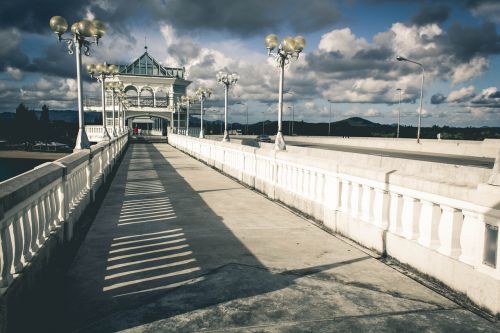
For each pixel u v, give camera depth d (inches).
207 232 253.3
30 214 157.2
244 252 211.6
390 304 147.9
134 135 2546.8
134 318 133.0
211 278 171.2
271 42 434.9
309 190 311.7
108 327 126.6
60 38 366.6
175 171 641.6
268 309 140.9
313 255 209.0
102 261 193.3
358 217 237.5
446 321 135.1
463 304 149.6
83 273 176.4
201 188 451.2
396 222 202.1
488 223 142.6
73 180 263.0
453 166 585.3
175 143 1567.4
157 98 2335.1
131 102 2331.4
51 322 130.2
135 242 227.9
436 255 169.6
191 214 308.8
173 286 161.6
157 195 397.7
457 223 163.2
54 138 4323.3
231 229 262.7
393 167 750.5
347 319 134.5
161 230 256.5
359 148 1633.9
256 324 129.5
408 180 188.9
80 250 211.3
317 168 288.5
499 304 137.3
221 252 211.0
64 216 215.6
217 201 370.0
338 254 211.8
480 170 530.6
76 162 254.4
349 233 244.5
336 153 1027.9
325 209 276.1
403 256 192.9
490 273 141.5
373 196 225.1
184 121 2363.4
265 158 413.4
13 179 141.7
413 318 136.7
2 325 113.0
